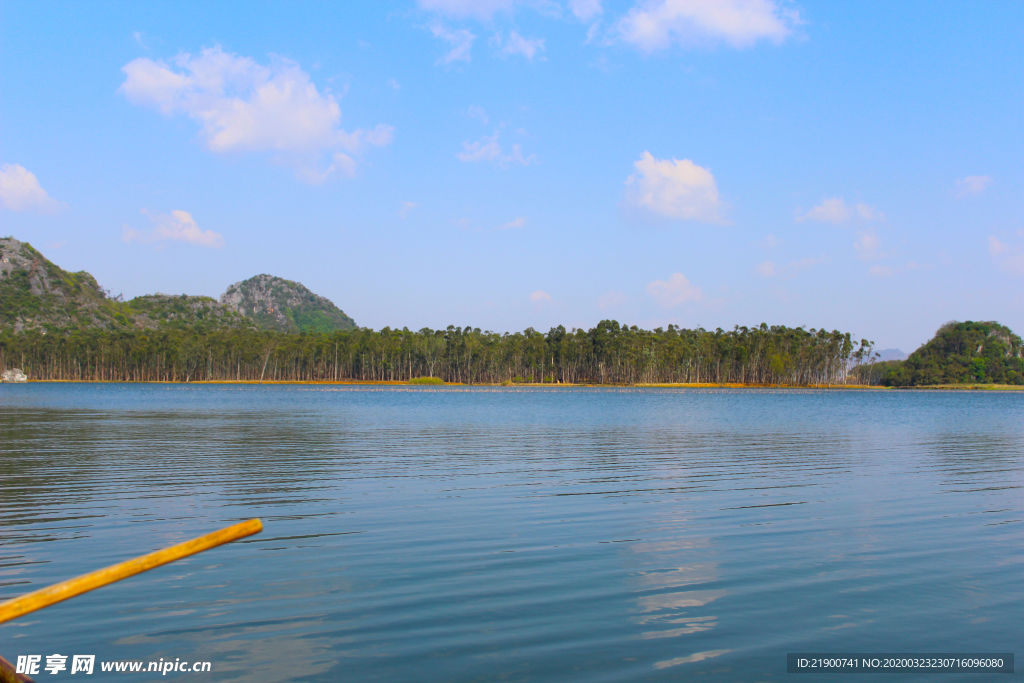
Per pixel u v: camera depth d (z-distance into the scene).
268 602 8.89
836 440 32.22
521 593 9.34
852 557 11.25
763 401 93.38
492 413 56.34
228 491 17.09
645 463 22.92
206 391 117.12
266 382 199.88
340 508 15.00
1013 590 9.69
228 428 37.22
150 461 22.92
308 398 88.94
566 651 7.51
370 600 9.01
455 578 9.95
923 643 7.89
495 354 196.12
